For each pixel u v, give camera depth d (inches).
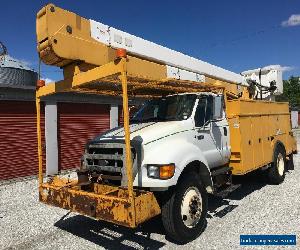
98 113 537.0
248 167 258.5
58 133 477.7
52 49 177.6
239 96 363.3
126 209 154.8
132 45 227.3
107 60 204.4
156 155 177.6
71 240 203.0
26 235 216.4
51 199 198.2
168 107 233.6
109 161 187.6
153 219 235.0
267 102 310.5
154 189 172.1
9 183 411.8
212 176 223.0
